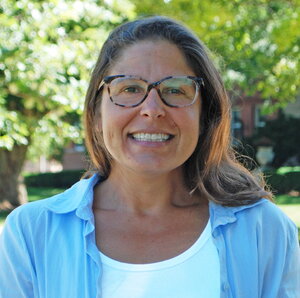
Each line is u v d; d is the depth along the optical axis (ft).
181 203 6.87
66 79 25.39
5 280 6.47
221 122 6.97
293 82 34.37
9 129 25.85
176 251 6.32
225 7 30.99
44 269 6.31
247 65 35.45
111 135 6.40
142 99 6.21
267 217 6.61
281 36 30.89
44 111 33.42
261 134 75.97
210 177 6.96
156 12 30.71
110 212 6.76
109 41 6.66
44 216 6.51
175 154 6.37
